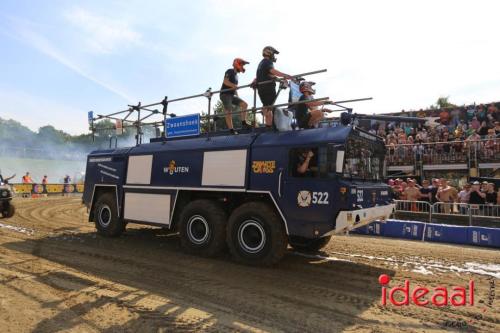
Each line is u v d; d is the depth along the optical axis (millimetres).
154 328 3531
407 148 18719
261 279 5246
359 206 5504
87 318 3738
